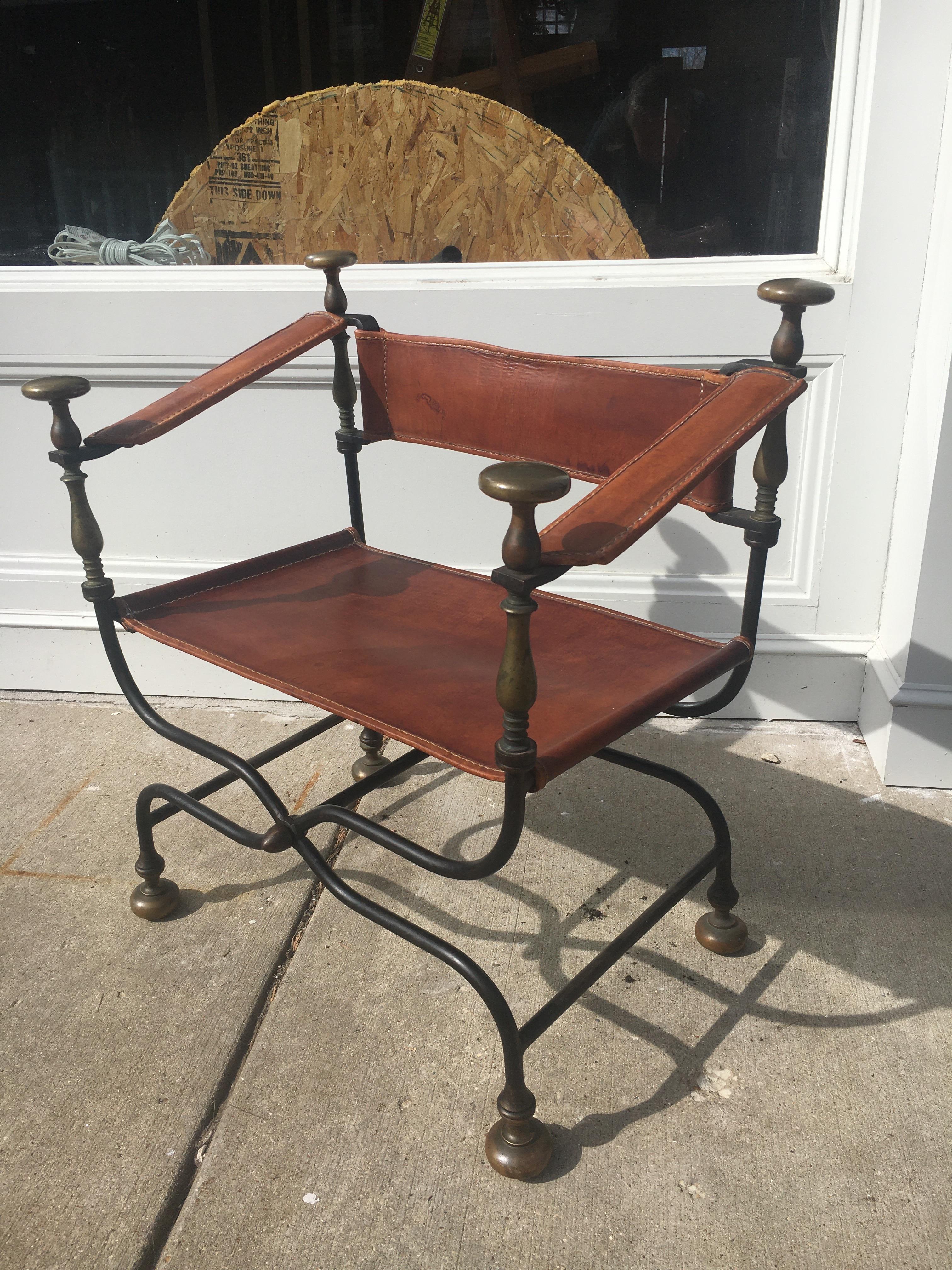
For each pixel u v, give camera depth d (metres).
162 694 2.14
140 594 1.32
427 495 1.93
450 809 1.73
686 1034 1.25
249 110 1.86
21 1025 1.27
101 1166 1.08
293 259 1.95
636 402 1.22
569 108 1.78
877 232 1.61
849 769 1.83
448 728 1.01
